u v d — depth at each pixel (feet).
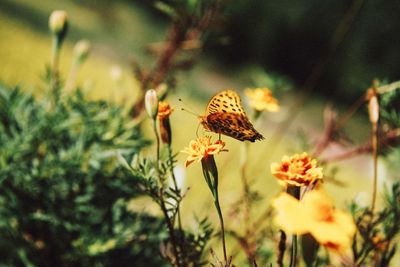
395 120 2.25
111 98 2.78
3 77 5.81
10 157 2.40
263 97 2.29
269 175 4.99
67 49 10.44
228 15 3.00
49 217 2.41
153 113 1.94
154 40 16.96
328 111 2.52
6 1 12.43
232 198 2.59
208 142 1.88
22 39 8.84
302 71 18.31
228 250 2.55
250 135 2.01
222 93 2.00
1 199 2.43
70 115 2.54
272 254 2.19
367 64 16.46
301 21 17.51
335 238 1.54
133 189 2.46
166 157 2.04
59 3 16.14
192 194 4.13
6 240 2.41
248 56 18.48
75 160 2.45
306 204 1.57
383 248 1.99
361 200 2.10
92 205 2.49
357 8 2.78
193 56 3.10
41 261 2.46
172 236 1.95
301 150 2.54
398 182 2.03
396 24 15.72
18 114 2.57
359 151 2.40
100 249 2.38
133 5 20.08
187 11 2.93
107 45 13.62
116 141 2.52
